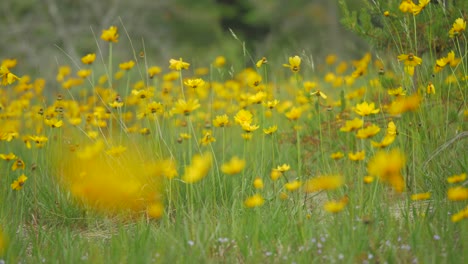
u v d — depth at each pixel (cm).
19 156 1025
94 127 1101
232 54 2564
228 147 1080
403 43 973
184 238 670
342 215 690
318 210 792
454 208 718
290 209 768
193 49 2841
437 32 934
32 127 1109
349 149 974
